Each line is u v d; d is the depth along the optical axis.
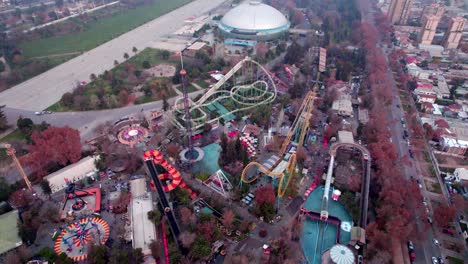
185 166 189.88
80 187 173.88
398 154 197.75
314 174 186.38
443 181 181.88
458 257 141.38
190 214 149.88
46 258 135.38
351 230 146.75
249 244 144.50
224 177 177.25
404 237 140.50
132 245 138.25
